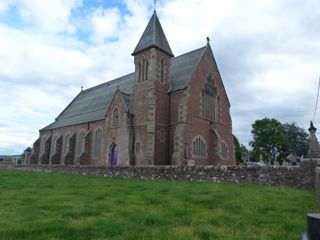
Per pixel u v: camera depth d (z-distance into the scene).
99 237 7.78
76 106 69.50
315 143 19.11
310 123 19.84
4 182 22.17
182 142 38.44
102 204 12.05
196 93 42.88
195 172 22.91
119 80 62.31
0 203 12.43
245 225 9.09
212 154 43.19
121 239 7.58
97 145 51.44
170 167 24.55
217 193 15.13
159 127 41.56
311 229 5.07
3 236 7.75
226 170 21.20
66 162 56.03
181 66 47.41
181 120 39.78
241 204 12.23
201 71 44.81
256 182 19.55
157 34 45.28
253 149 95.75
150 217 9.69
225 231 8.43
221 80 48.94
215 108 46.56
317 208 11.50
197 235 7.96
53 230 8.32
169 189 17.06
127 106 44.28
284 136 91.56
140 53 45.72
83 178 26.89
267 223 9.41
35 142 69.06
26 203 12.51
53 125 67.88
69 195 14.90
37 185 19.92
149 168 25.94
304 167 17.58
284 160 85.19
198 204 12.39
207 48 47.19
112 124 45.97
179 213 10.55
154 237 7.73
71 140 57.62
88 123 54.84
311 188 16.89
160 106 42.53
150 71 43.19
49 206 11.62
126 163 41.34
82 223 8.97
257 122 93.56
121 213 10.45
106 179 25.73
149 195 14.78
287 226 8.98
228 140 47.88
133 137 42.97
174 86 44.31
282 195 14.46
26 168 45.31
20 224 8.80
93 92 69.25
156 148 40.34
